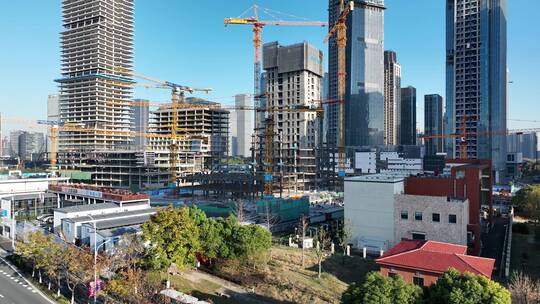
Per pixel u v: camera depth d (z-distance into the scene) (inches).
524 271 2657.5
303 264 2669.8
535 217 3853.3
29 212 4232.3
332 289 2244.1
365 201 3262.8
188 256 2348.7
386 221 3164.4
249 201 6171.3
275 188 7593.5
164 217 2247.8
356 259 2827.3
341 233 3324.3
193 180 6998.0
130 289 1859.0
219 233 2554.1
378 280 1534.2
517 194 4702.3
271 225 3718.0
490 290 1421.0
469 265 2036.2
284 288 2250.2
